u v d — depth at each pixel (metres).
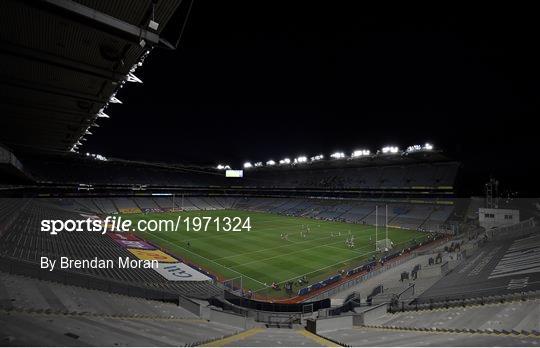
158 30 8.75
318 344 10.64
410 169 70.62
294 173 96.06
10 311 9.37
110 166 87.62
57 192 73.62
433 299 17.16
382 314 16.44
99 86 13.10
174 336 10.42
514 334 9.84
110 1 7.67
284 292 24.58
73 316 10.35
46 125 21.42
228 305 18.42
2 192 57.00
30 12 7.75
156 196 88.12
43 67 11.13
